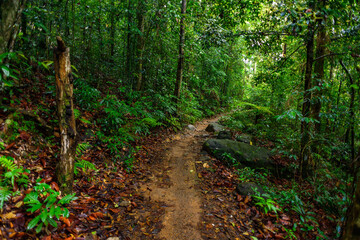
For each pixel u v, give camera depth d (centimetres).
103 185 370
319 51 600
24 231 214
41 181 281
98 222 280
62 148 294
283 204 383
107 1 705
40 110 420
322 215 382
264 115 915
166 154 588
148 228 288
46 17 467
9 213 217
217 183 436
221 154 579
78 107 545
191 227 298
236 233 295
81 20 670
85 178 366
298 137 532
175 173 477
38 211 236
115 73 909
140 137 637
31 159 317
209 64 1357
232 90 2008
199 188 416
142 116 724
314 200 430
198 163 532
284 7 407
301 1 430
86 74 671
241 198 383
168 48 904
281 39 661
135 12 699
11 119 322
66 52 273
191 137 808
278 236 292
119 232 271
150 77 917
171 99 916
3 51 269
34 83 469
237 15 720
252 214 345
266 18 609
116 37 888
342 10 431
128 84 764
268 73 726
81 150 421
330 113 494
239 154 575
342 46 526
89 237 247
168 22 795
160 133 755
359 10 475
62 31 645
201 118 1295
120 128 556
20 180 255
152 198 367
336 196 401
